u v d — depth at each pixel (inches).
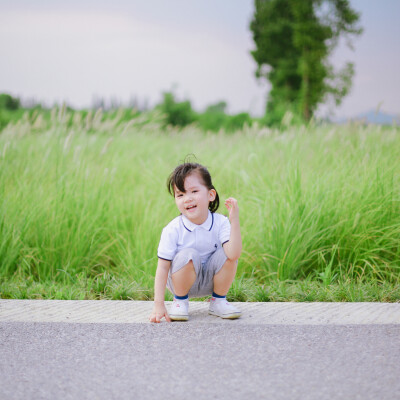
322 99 876.6
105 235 201.6
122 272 185.5
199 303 138.9
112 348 102.9
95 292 160.1
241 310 130.0
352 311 128.2
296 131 283.9
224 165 257.1
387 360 95.3
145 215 197.8
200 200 119.9
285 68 1016.9
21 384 85.9
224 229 123.1
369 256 178.1
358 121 278.1
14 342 106.7
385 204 188.7
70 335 111.0
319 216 182.7
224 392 82.4
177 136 370.3
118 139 305.1
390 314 125.5
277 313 127.0
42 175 222.7
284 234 178.7
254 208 205.0
